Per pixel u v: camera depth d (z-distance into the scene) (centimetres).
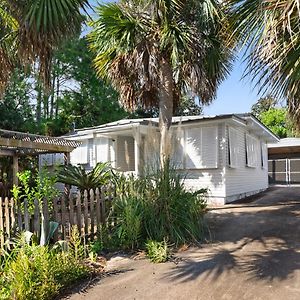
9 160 1266
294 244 475
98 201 523
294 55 265
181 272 381
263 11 274
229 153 1020
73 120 2181
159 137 594
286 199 1046
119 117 2308
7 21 509
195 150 1034
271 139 1639
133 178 581
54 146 970
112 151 1248
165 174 554
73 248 440
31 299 318
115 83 898
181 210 530
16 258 384
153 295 327
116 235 497
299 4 227
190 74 795
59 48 477
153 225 506
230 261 409
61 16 430
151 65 789
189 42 743
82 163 1307
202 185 1013
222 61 801
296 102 320
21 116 1895
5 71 553
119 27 741
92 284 362
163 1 705
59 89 2331
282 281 340
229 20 308
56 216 456
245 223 631
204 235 546
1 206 453
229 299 307
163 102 828
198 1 728
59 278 355
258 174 1461
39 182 486
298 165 1972
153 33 774
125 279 371
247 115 1052
